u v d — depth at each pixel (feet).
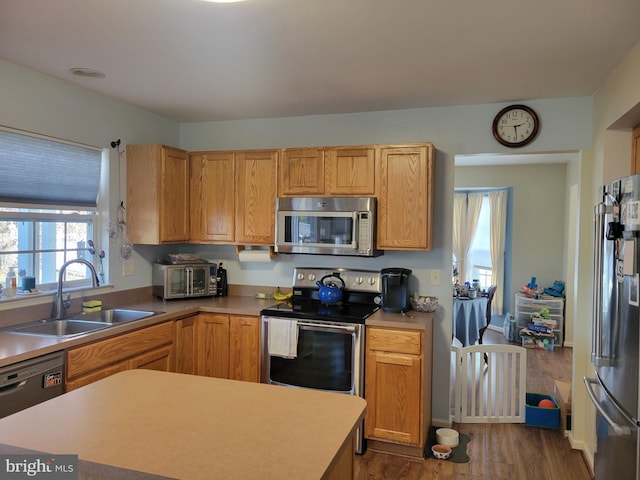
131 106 12.01
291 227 11.73
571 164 20.86
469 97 10.90
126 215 11.99
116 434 4.47
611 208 7.54
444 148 11.75
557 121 10.91
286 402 5.40
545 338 20.68
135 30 7.40
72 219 10.81
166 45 8.00
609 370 7.56
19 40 7.84
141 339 9.95
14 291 9.27
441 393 11.89
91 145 10.87
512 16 6.75
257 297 13.15
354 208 11.19
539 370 17.24
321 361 10.69
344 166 11.47
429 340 10.84
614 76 8.92
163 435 4.47
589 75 9.25
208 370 11.82
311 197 11.65
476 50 8.05
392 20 6.93
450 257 11.76
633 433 6.56
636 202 6.51
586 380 8.78
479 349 12.26
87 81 10.08
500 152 11.35
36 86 9.52
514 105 11.15
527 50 8.02
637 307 6.48
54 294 10.00
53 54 8.47
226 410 5.12
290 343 10.85
